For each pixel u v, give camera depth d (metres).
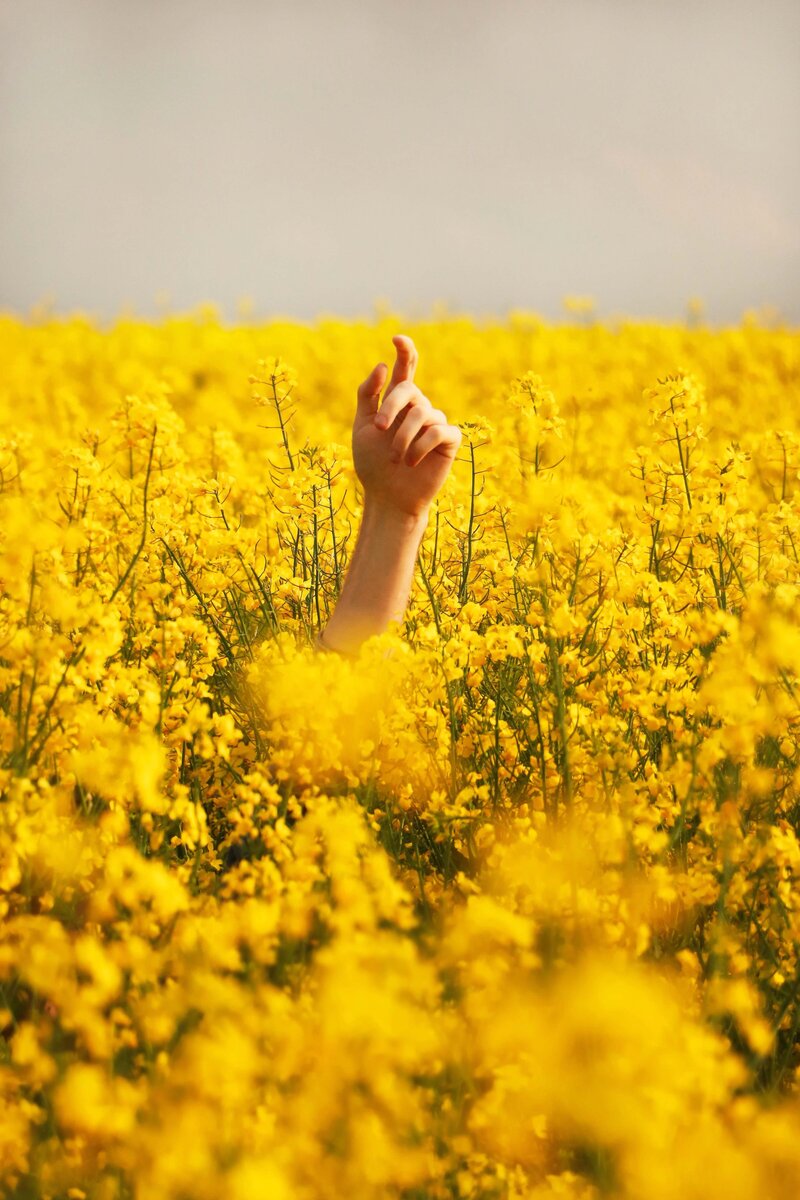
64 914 2.77
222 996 2.54
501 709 3.14
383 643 2.88
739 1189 2.42
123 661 3.23
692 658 3.05
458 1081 2.61
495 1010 2.58
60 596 2.81
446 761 3.04
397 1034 2.47
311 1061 2.55
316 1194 2.52
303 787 2.93
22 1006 2.75
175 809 2.73
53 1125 2.59
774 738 2.99
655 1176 2.43
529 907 2.73
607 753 2.92
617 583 3.29
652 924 2.83
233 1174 2.45
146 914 2.65
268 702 2.91
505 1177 2.58
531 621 3.03
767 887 2.82
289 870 2.71
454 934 2.56
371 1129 2.52
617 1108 2.42
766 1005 2.79
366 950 2.51
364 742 2.90
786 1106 2.65
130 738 2.81
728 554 3.34
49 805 2.76
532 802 3.01
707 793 2.81
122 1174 2.56
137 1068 2.63
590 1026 2.44
